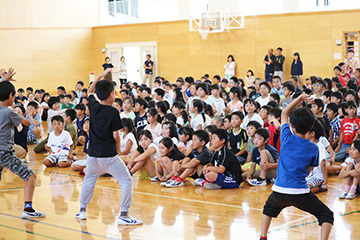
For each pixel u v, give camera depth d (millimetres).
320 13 17953
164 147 7266
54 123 8914
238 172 6895
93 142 5074
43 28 22609
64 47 23172
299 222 5105
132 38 22484
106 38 23391
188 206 5855
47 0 22656
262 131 6898
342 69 14461
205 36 20031
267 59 18391
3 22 21703
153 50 21875
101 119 5012
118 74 22969
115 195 6535
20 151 9461
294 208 5680
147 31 21984
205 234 4742
